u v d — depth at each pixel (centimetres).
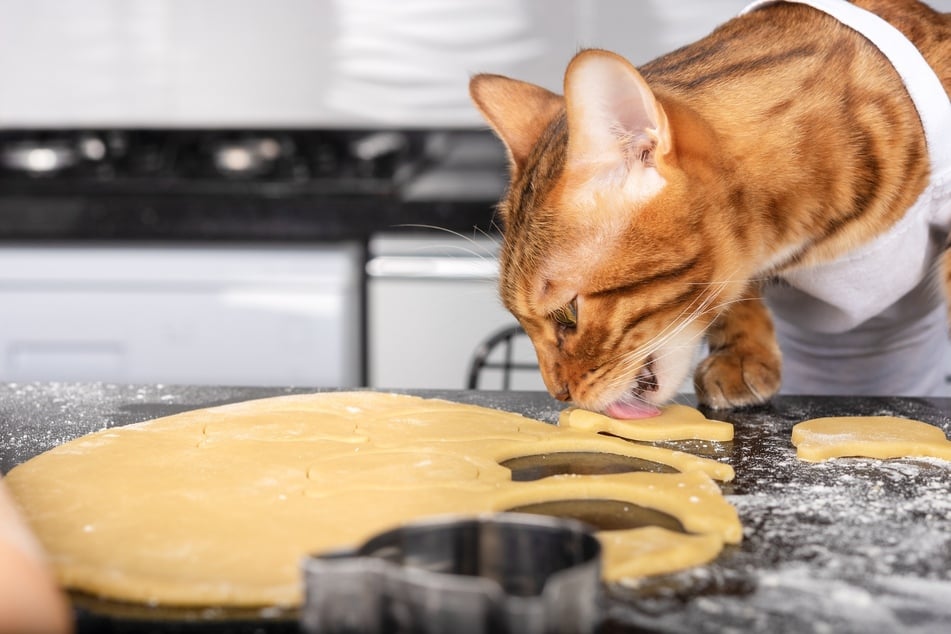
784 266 64
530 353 105
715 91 61
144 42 131
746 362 64
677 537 45
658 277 60
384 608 37
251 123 132
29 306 108
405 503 48
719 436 57
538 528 40
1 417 60
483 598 36
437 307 108
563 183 59
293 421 57
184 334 108
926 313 72
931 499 49
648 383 62
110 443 54
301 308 107
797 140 60
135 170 129
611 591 43
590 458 55
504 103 66
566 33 128
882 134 61
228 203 108
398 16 129
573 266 60
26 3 130
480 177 123
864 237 62
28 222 108
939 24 64
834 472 53
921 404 63
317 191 114
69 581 43
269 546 45
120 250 108
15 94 132
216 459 52
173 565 44
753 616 41
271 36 130
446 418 58
